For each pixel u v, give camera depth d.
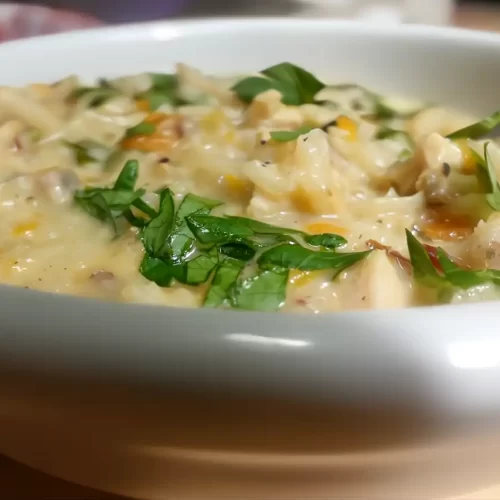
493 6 0.53
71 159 0.22
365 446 0.10
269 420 0.10
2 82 0.26
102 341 0.10
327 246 0.18
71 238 0.18
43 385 0.10
